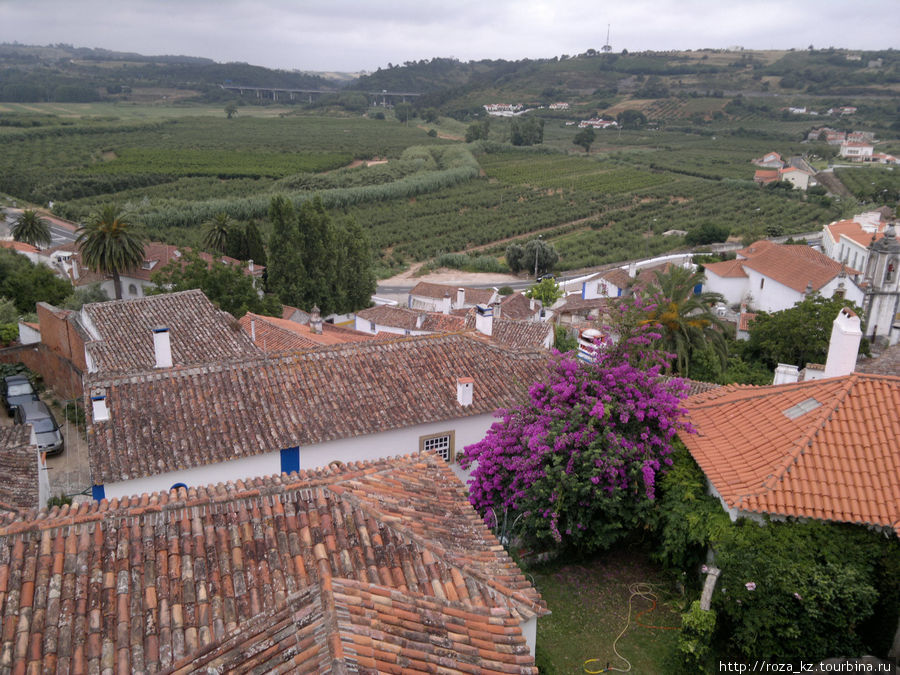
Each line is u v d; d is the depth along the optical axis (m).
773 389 19.23
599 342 21.34
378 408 22.22
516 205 136.12
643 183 153.12
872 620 14.82
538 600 12.62
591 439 17.88
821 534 14.98
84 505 13.27
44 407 35.03
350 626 10.45
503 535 18.94
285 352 23.44
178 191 131.75
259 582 11.73
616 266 97.38
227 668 9.85
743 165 171.88
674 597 17.44
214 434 20.41
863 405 17.09
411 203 135.50
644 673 15.17
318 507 13.27
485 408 23.12
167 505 12.71
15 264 58.69
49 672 10.06
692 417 19.67
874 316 43.44
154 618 10.98
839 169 158.62
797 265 62.12
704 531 16.12
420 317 57.88
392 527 12.96
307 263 70.62
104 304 35.53
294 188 138.00
